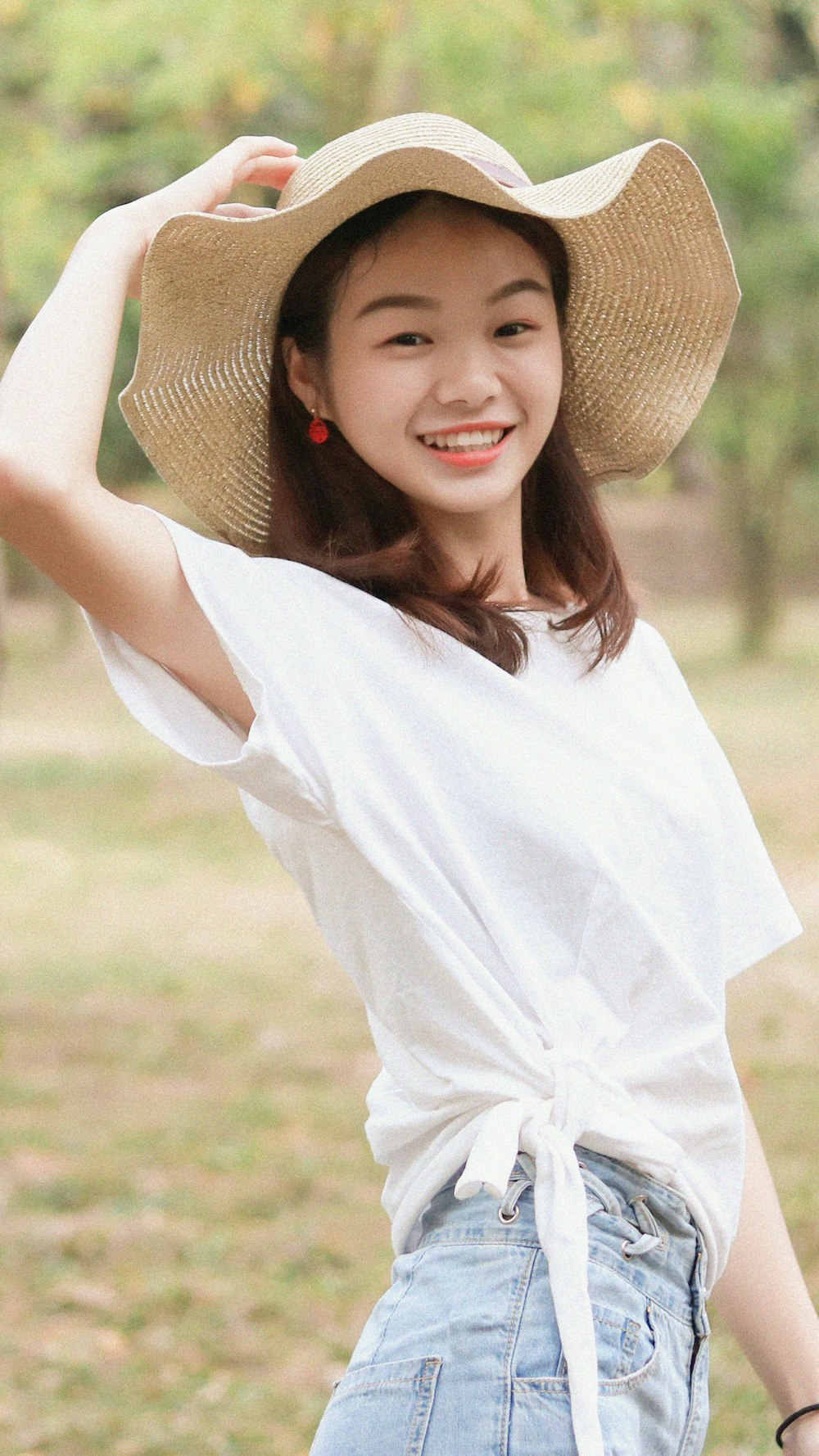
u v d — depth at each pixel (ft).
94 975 36.91
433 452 7.13
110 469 79.61
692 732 7.73
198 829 56.59
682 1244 6.59
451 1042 6.52
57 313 6.72
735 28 57.26
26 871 50.06
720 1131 6.82
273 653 6.50
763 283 85.40
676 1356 6.41
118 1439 16.31
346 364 7.13
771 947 7.69
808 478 96.48
